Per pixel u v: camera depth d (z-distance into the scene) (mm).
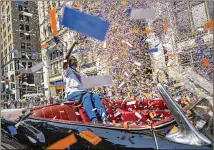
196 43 8648
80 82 2816
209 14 8828
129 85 9016
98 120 2580
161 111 2877
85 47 8969
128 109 3160
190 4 9344
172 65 8609
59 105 2627
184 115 1716
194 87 2791
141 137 1759
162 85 1926
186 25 9453
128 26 9828
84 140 1816
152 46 9969
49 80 7129
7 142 2088
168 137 1709
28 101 7098
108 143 1784
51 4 7059
